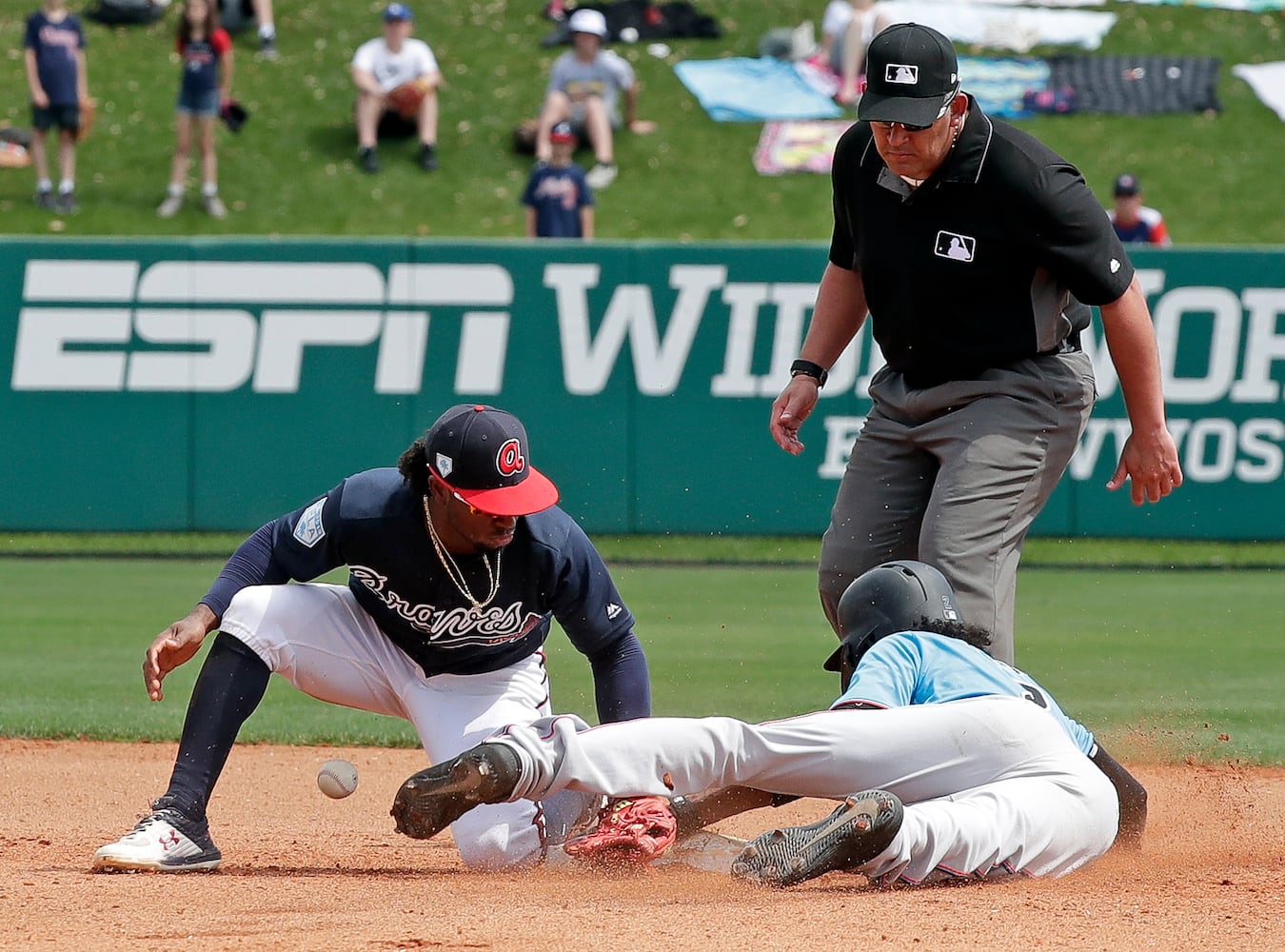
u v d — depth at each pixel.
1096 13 82.12
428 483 13.71
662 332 45.81
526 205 55.91
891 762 12.99
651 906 12.46
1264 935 11.42
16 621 35.00
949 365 16.64
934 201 15.91
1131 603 38.81
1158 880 13.71
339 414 45.84
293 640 14.68
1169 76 77.50
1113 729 24.98
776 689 28.20
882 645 13.68
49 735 24.91
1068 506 45.69
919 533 17.28
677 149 72.88
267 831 18.58
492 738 12.64
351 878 14.29
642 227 67.81
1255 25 82.06
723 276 45.59
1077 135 74.31
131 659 31.27
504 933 11.37
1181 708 26.73
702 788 13.01
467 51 79.00
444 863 15.95
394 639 14.98
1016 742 13.22
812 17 82.00
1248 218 68.94
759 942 11.08
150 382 45.66
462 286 45.78
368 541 14.00
